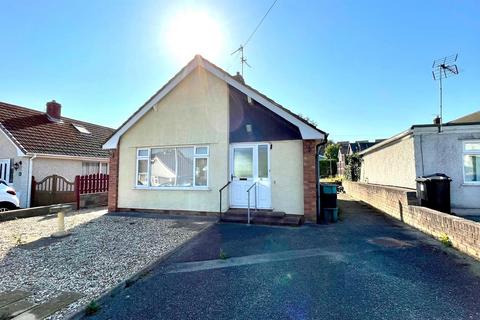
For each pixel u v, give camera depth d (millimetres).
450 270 4590
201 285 4168
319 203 8984
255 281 4266
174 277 4516
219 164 9930
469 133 9664
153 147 11000
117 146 11414
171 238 6895
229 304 3547
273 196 9227
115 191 11336
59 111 18766
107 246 6254
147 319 3215
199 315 3287
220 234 7273
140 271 4664
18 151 13344
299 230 7625
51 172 14883
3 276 4547
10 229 8180
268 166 9367
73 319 3227
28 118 16453
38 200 13453
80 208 12469
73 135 17969
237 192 9703
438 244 6168
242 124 9781
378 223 8641
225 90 10070
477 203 9500
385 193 10688
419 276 4352
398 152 12039
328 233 7270
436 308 3357
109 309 3484
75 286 4129
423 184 8953
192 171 10383
